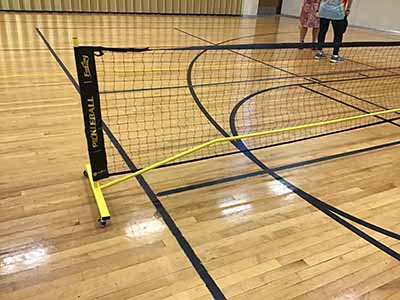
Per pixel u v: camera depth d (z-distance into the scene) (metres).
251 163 2.69
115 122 3.20
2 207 2.03
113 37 6.78
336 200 2.30
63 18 8.61
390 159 2.88
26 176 2.33
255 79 4.73
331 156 2.88
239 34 8.07
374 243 1.94
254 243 1.89
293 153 2.88
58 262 1.69
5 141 2.75
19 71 4.50
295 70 5.28
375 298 1.60
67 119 3.21
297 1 11.41
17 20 7.90
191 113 3.51
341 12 5.48
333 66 5.62
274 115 3.59
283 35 8.23
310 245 1.90
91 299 1.51
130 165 2.54
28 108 3.40
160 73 4.72
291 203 2.25
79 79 1.87
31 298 1.50
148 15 10.18
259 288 1.62
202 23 9.38
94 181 2.15
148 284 1.60
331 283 1.67
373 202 2.31
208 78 4.64
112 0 9.82
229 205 2.19
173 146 2.85
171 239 1.88
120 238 1.87
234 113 3.58
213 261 1.75
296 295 1.59
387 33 8.95
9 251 1.73
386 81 4.99
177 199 2.21
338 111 3.81
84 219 1.98
